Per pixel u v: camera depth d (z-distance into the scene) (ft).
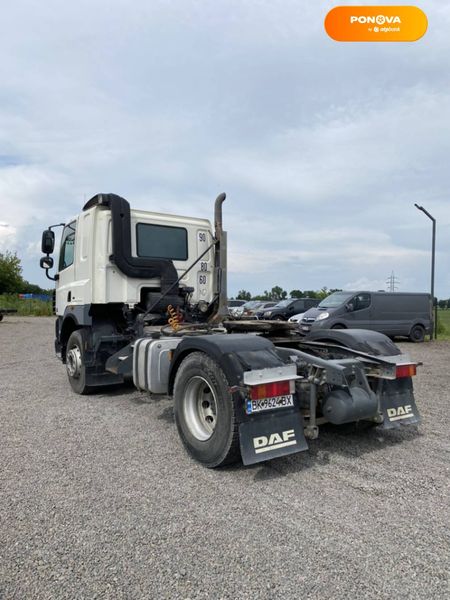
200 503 9.87
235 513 9.43
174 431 15.14
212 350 11.69
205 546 8.18
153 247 20.79
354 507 9.71
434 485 10.82
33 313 119.24
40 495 10.21
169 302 20.02
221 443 11.35
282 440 11.22
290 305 80.64
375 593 6.92
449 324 83.76
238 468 11.93
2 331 62.13
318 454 13.00
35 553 7.93
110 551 8.00
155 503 9.86
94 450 13.25
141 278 20.03
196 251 22.16
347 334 15.39
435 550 8.09
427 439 14.38
